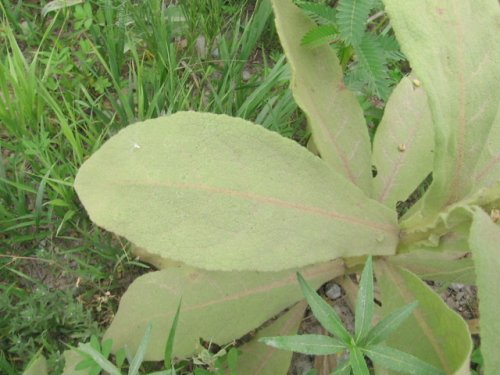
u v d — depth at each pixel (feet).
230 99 1.97
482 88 1.24
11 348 1.57
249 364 1.58
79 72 2.08
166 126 1.31
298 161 1.38
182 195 1.32
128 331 1.52
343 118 1.62
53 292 1.72
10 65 1.82
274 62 2.24
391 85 2.08
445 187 1.32
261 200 1.37
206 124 1.32
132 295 1.53
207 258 1.33
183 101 1.91
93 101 2.01
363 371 1.14
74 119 1.88
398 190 1.68
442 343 1.34
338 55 1.95
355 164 1.63
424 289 1.41
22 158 1.86
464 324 1.20
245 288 1.57
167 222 1.31
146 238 1.30
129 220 1.30
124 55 2.14
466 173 1.31
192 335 1.52
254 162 1.36
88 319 1.65
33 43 2.11
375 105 2.17
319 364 1.69
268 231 1.37
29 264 1.82
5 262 1.76
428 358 1.36
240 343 1.79
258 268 1.35
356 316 1.19
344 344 1.18
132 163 1.30
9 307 1.62
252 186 1.36
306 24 1.55
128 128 1.30
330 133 1.62
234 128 1.33
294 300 1.60
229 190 1.35
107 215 1.29
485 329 1.01
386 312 1.49
